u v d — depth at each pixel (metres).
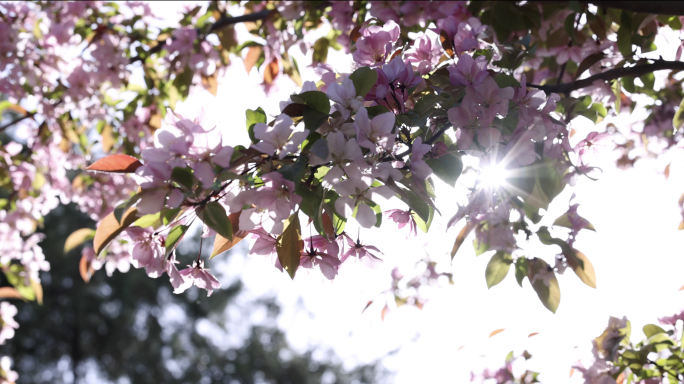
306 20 1.44
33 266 1.88
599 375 1.09
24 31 1.60
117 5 1.60
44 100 1.60
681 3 1.00
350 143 0.74
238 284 7.30
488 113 0.82
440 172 0.82
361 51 0.89
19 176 1.77
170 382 6.99
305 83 0.79
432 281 1.61
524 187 0.93
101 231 0.75
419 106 0.82
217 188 0.71
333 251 0.81
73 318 6.67
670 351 1.08
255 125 0.73
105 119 1.69
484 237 1.01
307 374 7.54
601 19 1.18
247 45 1.52
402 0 1.18
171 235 0.76
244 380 7.39
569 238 1.02
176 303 7.17
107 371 6.96
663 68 1.06
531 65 1.35
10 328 1.86
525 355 1.28
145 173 0.70
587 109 0.99
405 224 0.88
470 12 1.15
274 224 0.77
